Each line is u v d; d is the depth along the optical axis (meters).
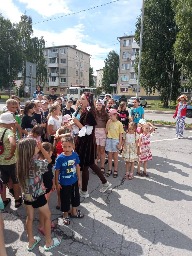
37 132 4.39
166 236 3.53
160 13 29.92
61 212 4.20
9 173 4.11
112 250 3.21
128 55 65.75
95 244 3.33
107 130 5.85
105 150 6.12
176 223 3.88
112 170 6.37
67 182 3.73
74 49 75.88
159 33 30.34
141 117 8.00
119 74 67.75
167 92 32.81
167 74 31.77
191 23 22.80
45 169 3.11
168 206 4.45
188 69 24.98
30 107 5.57
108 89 79.50
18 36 47.88
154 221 3.93
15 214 4.11
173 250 3.22
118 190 5.14
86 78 85.00
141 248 3.25
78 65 79.12
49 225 3.21
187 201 4.66
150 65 30.91
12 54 47.00
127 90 66.38
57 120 5.55
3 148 3.96
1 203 1.68
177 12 24.19
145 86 32.84
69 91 31.09
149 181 5.68
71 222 3.87
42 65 52.41
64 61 73.94
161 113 25.47
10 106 4.84
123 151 5.81
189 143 9.77
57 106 5.56
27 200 3.12
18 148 3.06
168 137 11.05
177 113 10.90
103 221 3.92
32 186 3.07
